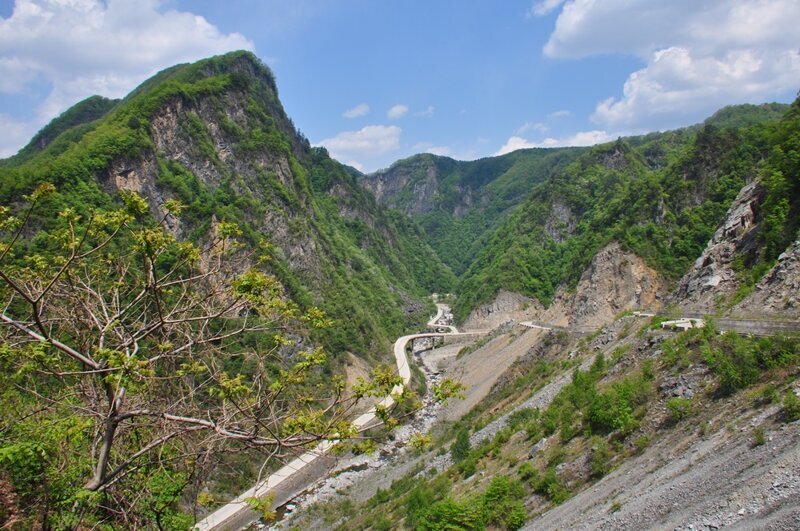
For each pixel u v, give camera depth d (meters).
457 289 199.88
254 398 12.23
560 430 34.62
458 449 45.47
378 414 12.19
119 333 13.99
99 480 11.63
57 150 99.62
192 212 89.81
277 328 14.74
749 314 36.66
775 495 15.98
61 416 13.74
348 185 196.25
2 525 11.54
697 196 89.62
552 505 27.16
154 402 13.39
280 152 128.12
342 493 50.88
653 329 39.41
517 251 151.38
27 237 44.19
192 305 13.17
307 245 115.31
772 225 45.91
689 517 17.64
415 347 131.75
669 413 27.44
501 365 77.69
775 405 21.75
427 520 29.84
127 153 87.31
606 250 88.56
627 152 164.50
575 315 85.38
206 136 108.50
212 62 144.88
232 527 42.22
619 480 24.61
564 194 159.50
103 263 15.34
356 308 114.00
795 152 48.88
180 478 14.51
